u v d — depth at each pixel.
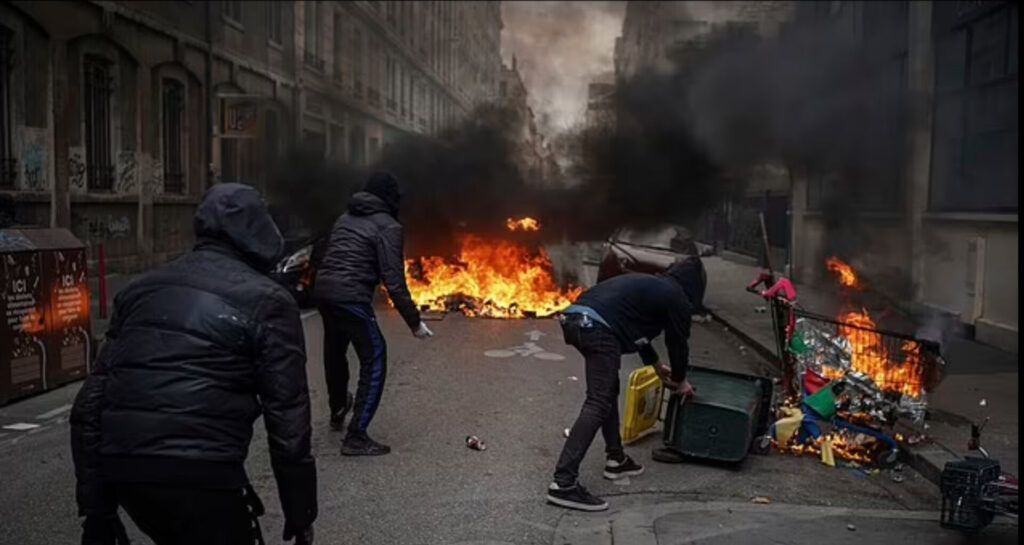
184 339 2.65
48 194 14.85
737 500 5.10
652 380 6.26
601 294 5.14
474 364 9.34
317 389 7.97
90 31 16.11
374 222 5.84
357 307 5.77
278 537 4.36
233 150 24.06
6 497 4.99
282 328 2.77
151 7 18.64
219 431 2.65
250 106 20.77
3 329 7.22
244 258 2.89
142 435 2.57
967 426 6.50
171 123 20.47
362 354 5.88
